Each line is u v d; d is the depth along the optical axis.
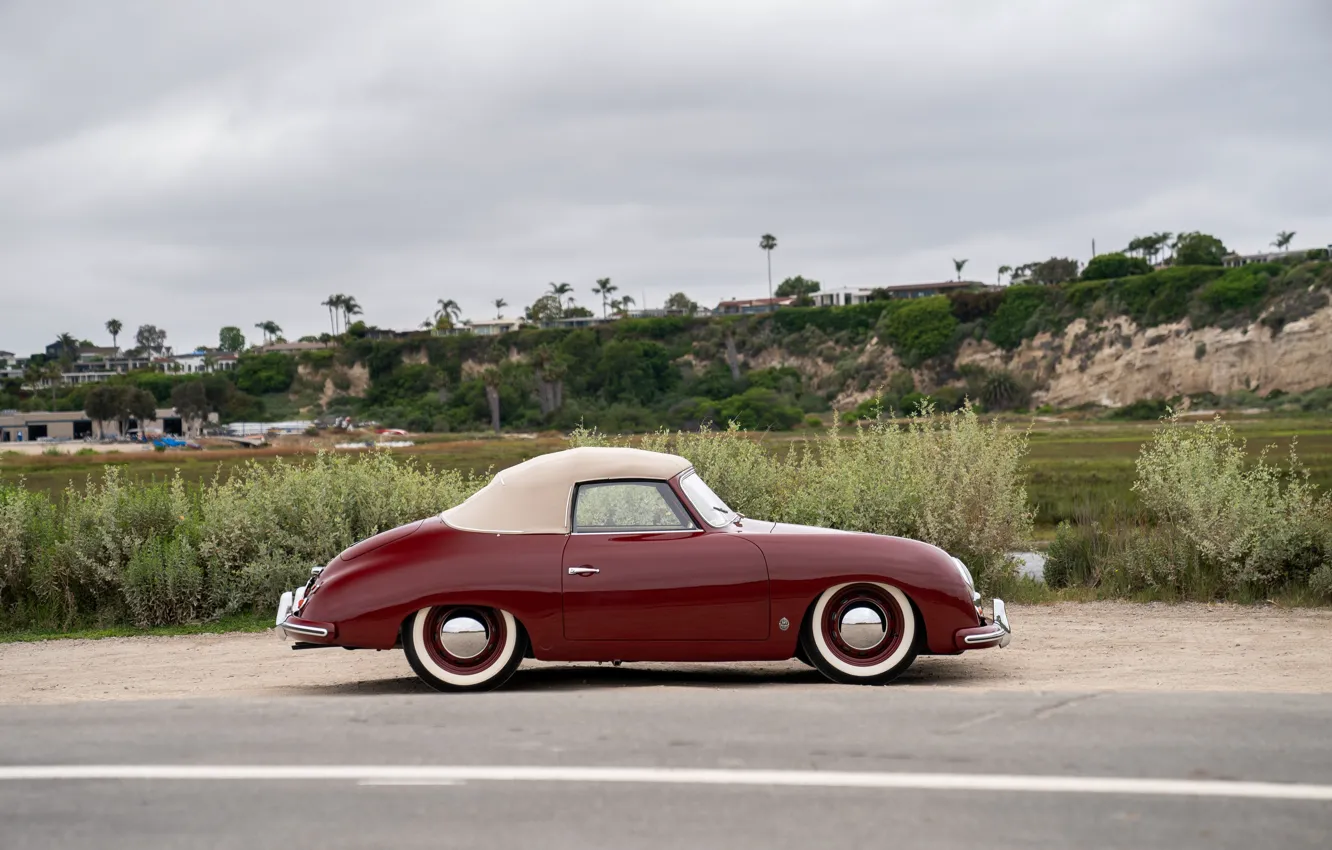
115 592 11.21
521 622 6.61
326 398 158.38
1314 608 10.30
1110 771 4.44
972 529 11.52
